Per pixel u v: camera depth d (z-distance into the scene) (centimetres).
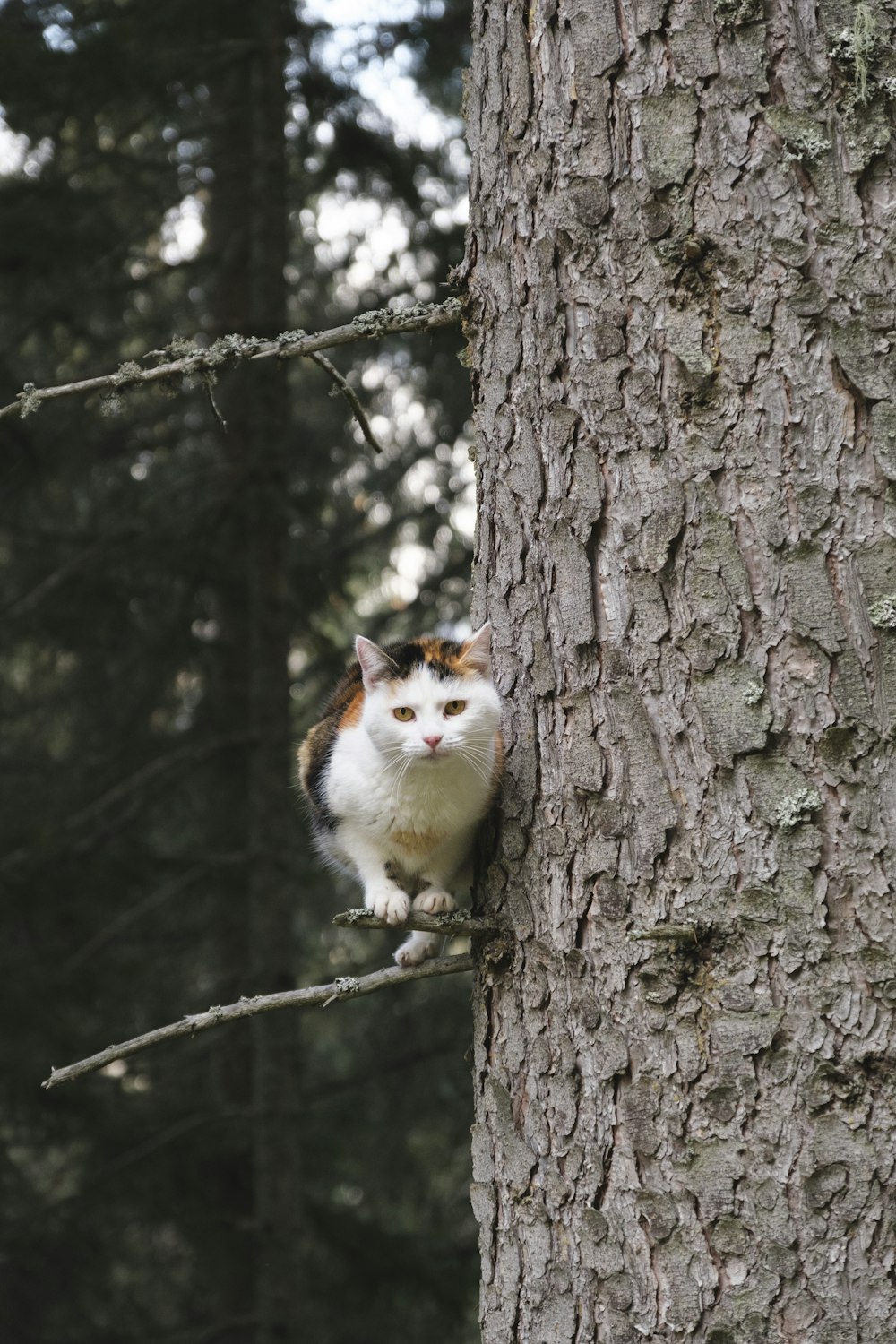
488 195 516
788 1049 426
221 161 1340
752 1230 423
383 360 1502
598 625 476
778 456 443
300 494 1469
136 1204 1330
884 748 429
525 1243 470
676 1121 438
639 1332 436
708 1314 425
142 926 1412
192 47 1313
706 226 454
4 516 1402
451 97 1445
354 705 671
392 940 1441
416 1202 1520
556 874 483
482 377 524
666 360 461
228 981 1460
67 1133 1342
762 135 448
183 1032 464
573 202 478
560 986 474
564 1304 456
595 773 471
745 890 437
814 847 431
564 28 484
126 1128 1353
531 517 502
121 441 1454
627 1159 446
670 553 458
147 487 1501
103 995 1380
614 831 465
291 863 1392
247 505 1397
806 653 438
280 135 1377
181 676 1517
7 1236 1302
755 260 446
